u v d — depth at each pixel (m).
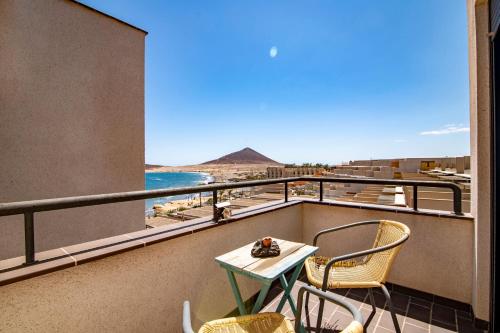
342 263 2.18
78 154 3.27
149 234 1.75
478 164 2.03
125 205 3.71
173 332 1.77
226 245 2.22
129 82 3.86
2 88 2.71
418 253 2.52
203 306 2.00
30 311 1.14
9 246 2.70
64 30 3.18
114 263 1.45
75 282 1.29
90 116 3.40
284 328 1.28
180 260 1.82
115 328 1.45
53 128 3.06
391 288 2.68
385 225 2.20
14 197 2.76
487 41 1.97
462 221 2.30
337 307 2.38
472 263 2.24
